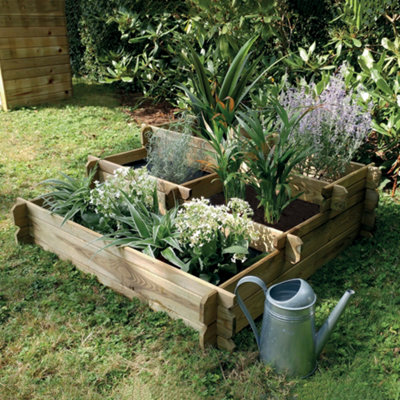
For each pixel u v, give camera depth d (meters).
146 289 2.90
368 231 3.88
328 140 3.88
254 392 2.31
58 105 7.48
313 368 2.48
